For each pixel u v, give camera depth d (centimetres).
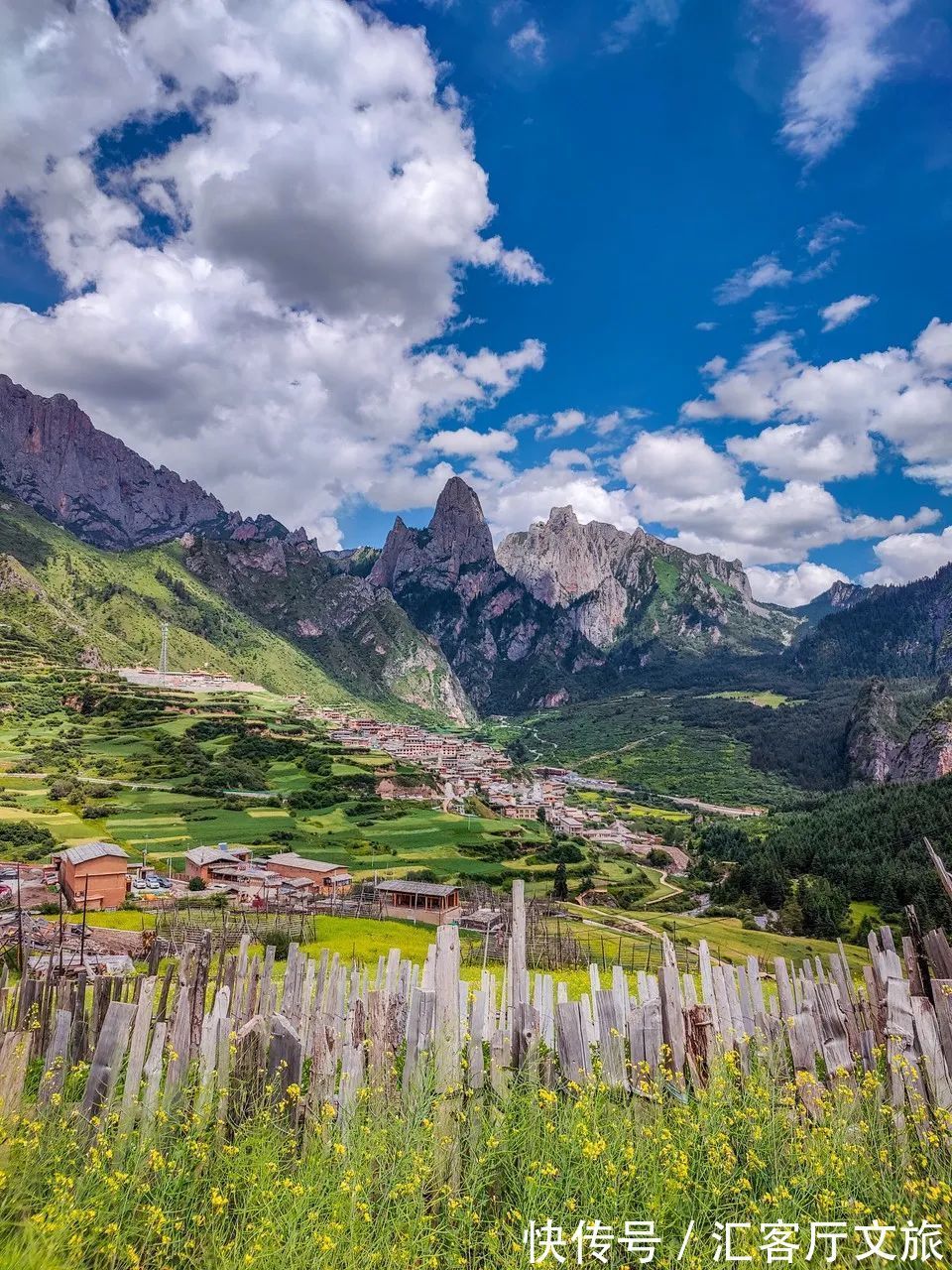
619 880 10744
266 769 14888
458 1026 881
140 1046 807
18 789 11656
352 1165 727
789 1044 957
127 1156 731
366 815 12850
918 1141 817
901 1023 915
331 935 5028
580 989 2128
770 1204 727
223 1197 679
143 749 14762
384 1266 638
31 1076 920
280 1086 870
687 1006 984
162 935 3609
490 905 7650
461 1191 759
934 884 8175
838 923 8031
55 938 3491
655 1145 769
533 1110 791
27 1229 589
